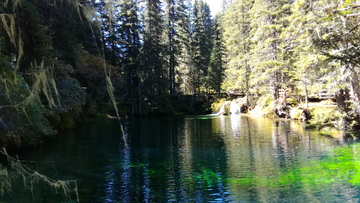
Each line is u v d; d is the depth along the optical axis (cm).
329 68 1078
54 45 1733
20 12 1017
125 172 657
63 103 1222
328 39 749
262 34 2145
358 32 727
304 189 509
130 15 3008
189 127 1702
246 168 671
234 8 3103
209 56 3894
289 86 2144
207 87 3519
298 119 1805
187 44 3556
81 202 463
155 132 1469
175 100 3441
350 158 705
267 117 2192
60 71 1414
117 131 1503
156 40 3145
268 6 2109
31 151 902
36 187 532
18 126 659
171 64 3631
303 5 1188
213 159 782
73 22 2017
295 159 738
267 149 896
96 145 1038
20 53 315
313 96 1959
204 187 540
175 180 589
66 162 755
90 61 2175
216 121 2070
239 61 2769
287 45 1714
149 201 470
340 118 1242
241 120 2064
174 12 3769
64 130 1512
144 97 3061
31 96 370
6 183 424
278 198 469
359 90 1012
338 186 513
